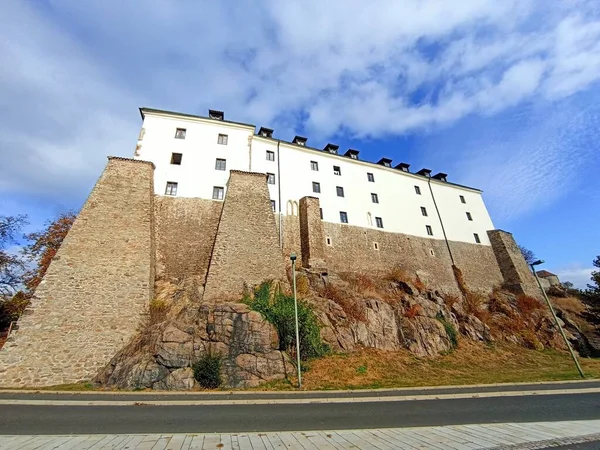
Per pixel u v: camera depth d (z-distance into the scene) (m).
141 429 7.34
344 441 6.17
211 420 8.20
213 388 13.02
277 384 13.66
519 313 30.42
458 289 33.34
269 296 18.61
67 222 25.31
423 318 23.19
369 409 9.62
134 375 13.20
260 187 24.23
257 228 22.19
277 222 27.09
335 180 32.59
